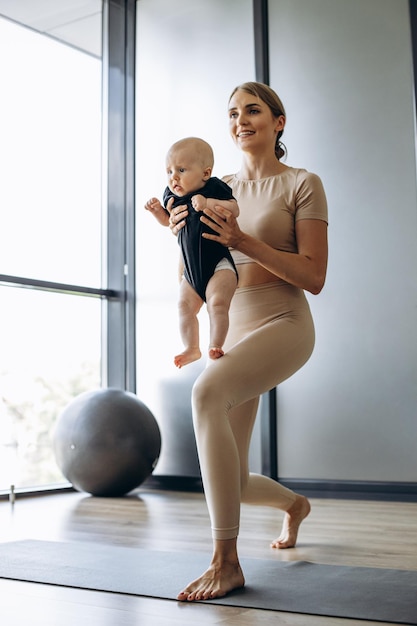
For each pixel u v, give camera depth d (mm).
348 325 4902
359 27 5035
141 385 5656
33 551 2957
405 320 4734
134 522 3861
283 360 2518
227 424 2311
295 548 3055
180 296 2617
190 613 2043
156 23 5875
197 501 4762
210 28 5637
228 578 2244
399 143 4836
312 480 4926
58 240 5453
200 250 2492
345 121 5016
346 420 4867
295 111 5191
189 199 2527
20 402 5094
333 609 2059
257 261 2463
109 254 5848
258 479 2896
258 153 2809
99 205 5852
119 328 5762
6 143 5141
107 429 4832
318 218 2654
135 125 5887
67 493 5199
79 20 5742
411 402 4688
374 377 4805
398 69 4879
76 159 5668
